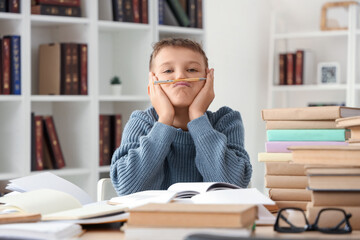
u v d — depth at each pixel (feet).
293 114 4.17
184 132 5.77
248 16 15.17
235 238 2.33
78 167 10.67
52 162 10.29
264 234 3.27
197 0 11.86
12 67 9.59
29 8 9.73
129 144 5.84
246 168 5.64
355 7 14.33
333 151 3.51
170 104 5.73
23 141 9.68
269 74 15.05
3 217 3.47
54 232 3.06
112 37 11.83
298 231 3.33
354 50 14.15
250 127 15.20
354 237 3.07
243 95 15.02
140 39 11.34
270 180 4.05
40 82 10.58
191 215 2.97
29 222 3.51
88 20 10.43
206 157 5.52
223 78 14.51
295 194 4.00
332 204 3.45
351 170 3.43
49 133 10.21
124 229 3.16
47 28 11.02
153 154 5.51
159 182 5.71
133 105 11.52
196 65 5.77
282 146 4.16
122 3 10.89
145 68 11.25
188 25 11.73
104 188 6.16
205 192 3.93
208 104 5.85
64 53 10.23
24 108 9.66
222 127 6.07
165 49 5.75
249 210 3.10
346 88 14.15
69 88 10.25
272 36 15.11
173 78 5.73
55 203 3.96
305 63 14.66
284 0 15.90
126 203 3.92
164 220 3.01
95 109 10.50
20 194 4.14
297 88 14.61
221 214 2.94
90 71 10.46
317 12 15.61
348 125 3.86
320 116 4.12
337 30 14.57
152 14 11.21
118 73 11.78
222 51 14.47
